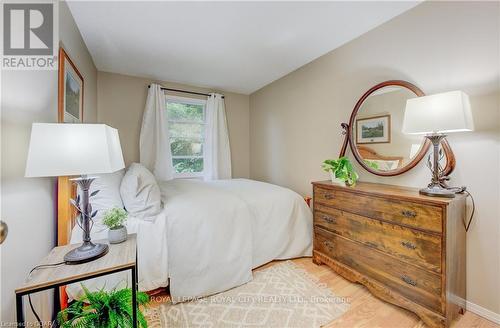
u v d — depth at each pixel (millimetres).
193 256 1737
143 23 1928
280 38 2229
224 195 2160
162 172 3268
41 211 1214
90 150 1008
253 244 2080
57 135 962
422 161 1784
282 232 2248
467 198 1536
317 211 2156
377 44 2070
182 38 2189
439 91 1671
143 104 3248
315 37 2229
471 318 1463
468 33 1527
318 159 2740
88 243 1151
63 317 1096
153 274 1622
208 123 3691
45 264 1026
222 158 3770
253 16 1866
